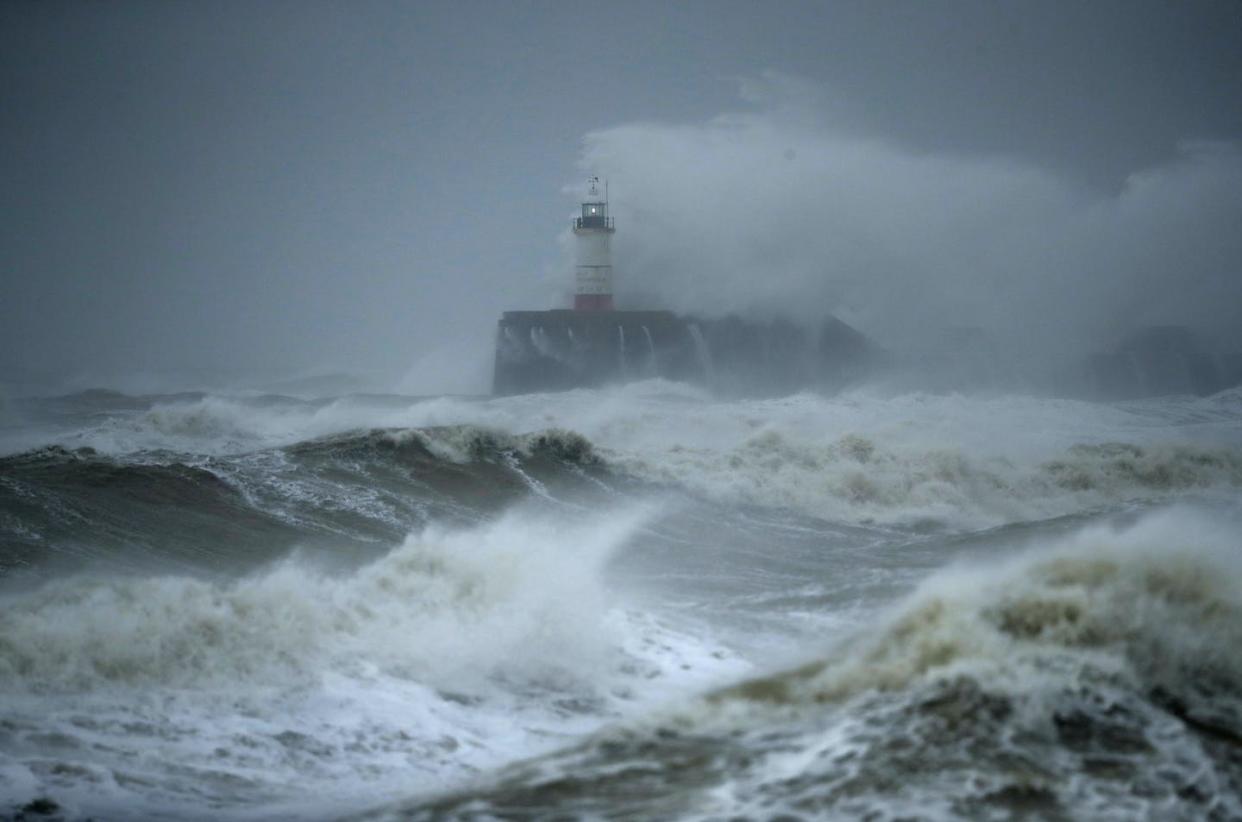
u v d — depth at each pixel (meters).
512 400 182.12
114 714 33.31
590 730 37.12
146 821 25.88
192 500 73.69
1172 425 151.25
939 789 24.55
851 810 23.81
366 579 48.91
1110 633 31.95
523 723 37.44
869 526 90.00
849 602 57.72
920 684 30.47
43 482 72.31
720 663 46.03
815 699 31.23
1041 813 23.50
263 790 29.00
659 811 24.38
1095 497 105.88
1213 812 23.70
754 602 58.53
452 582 50.06
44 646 36.09
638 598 58.53
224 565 60.19
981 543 77.50
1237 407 173.38
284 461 87.75
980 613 33.78
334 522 73.44
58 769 28.61
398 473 89.44
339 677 39.31
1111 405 174.00
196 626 39.66
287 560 62.50
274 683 37.78
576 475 96.81
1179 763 25.81
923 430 131.62
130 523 66.50
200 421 111.75
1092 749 26.42
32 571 54.72
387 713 36.50
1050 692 28.81
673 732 29.67
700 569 68.88
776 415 149.50
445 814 25.14
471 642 44.75
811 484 100.69
